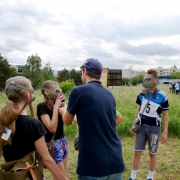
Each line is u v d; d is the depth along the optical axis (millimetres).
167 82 95000
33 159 2127
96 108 2352
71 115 2451
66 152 3479
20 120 2090
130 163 5641
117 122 3332
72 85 20109
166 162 5723
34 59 49281
